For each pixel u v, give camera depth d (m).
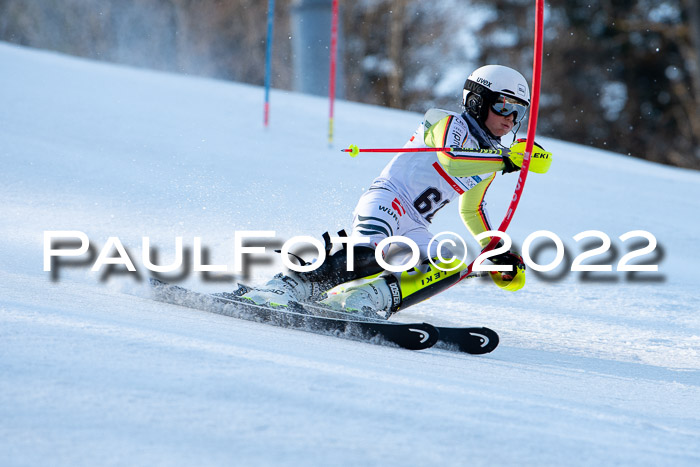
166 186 22.59
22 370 6.01
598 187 31.83
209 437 5.15
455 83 92.81
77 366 6.23
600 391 9.05
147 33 86.81
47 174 22.38
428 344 10.51
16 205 18.80
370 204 11.89
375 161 30.33
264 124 33.78
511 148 11.64
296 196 23.30
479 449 5.53
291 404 5.93
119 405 5.53
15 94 32.28
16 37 84.75
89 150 26.02
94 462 4.66
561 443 5.93
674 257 22.55
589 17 93.81
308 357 7.93
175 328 8.66
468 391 7.34
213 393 5.95
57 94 33.34
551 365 10.72
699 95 82.12
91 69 40.28
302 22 59.59
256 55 88.06
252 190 23.39
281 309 10.88
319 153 30.25
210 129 31.58
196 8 87.12
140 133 29.25
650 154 92.50
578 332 13.75
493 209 26.22
